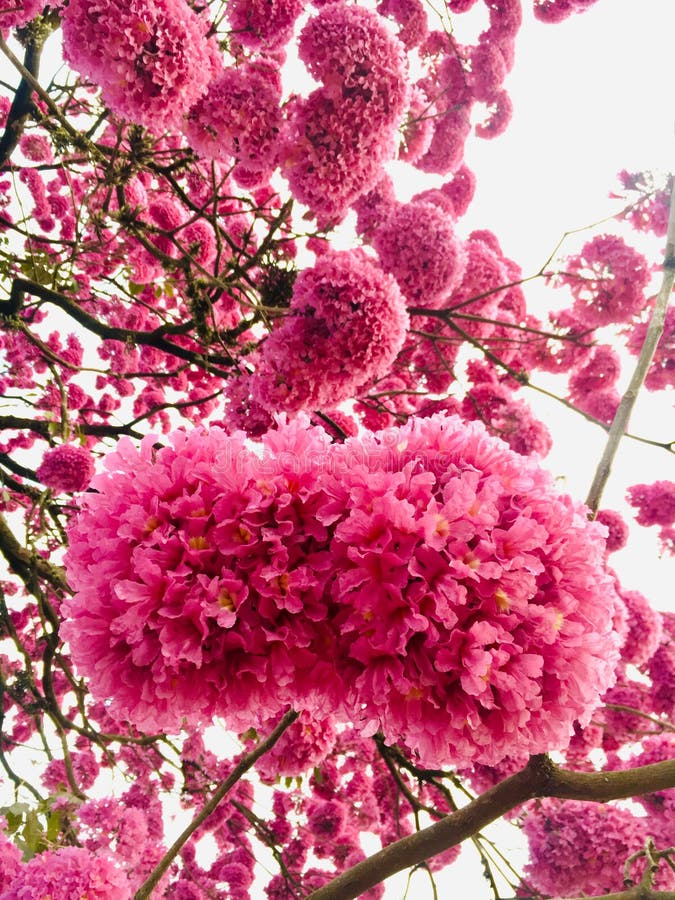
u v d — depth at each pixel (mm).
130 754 5734
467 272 4570
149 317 6582
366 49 2990
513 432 4730
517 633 1444
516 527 1452
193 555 1431
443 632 1425
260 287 3764
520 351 5188
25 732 6059
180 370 4770
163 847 4672
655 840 3422
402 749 3883
